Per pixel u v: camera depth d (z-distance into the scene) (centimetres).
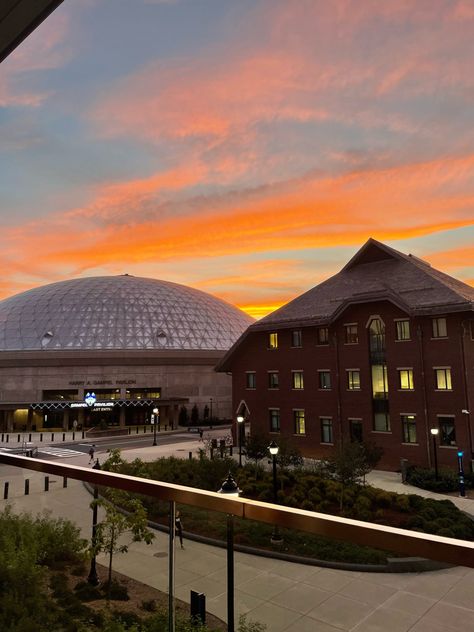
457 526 1891
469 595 603
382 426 3641
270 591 747
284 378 4341
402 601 632
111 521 1066
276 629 667
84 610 746
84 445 5291
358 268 4425
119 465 2436
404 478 3069
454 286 3678
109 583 873
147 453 4553
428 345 3431
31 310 8612
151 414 7712
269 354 4494
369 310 3772
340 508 2203
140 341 8312
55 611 707
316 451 4019
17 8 314
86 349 7519
